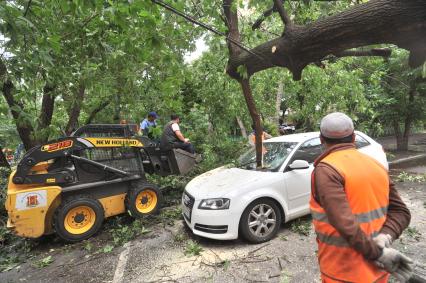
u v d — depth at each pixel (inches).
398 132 530.3
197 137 390.3
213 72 392.2
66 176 217.2
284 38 142.3
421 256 157.6
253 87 417.7
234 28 198.4
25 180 205.2
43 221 205.3
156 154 290.8
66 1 159.9
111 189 238.7
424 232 187.5
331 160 76.3
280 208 198.5
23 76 176.4
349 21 111.7
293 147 217.0
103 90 282.2
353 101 420.8
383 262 68.7
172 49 250.2
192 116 407.2
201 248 183.6
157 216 243.6
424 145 606.5
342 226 68.2
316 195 78.2
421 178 316.2
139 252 190.4
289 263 161.0
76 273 172.1
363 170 75.2
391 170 368.8
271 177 195.6
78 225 216.4
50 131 267.4
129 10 147.3
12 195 197.2
